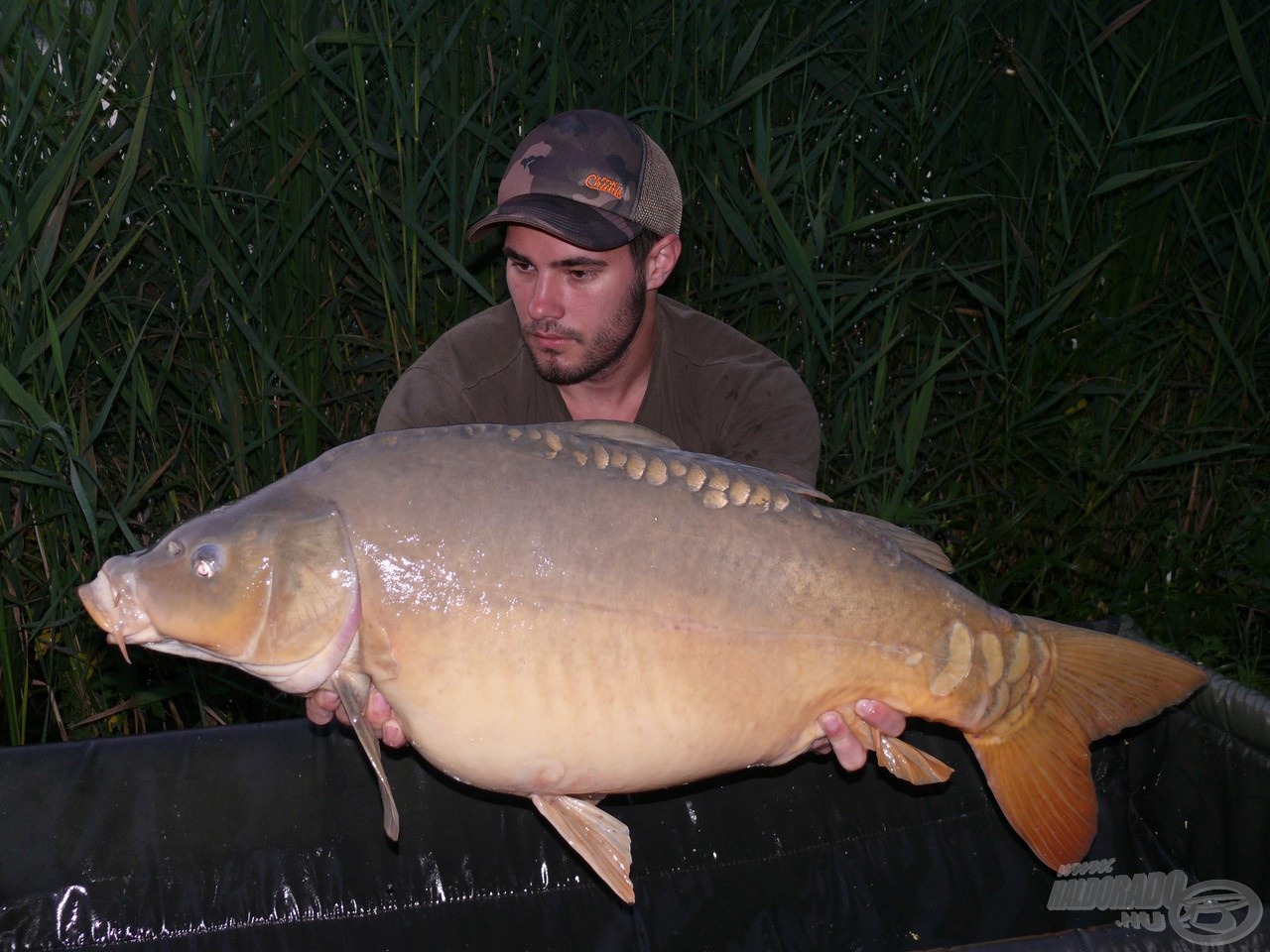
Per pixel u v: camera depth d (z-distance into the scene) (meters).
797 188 3.98
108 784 2.71
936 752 3.06
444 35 3.64
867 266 4.21
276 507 1.85
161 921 2.68
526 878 2.87
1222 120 3.62
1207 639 3.76
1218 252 4.35
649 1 3.78
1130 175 3.68
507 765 1.88
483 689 1.84
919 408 3.53
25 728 3.20
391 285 3.52
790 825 2.98
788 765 2.99
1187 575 3.97
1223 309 4.02
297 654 1.83
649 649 1.87
